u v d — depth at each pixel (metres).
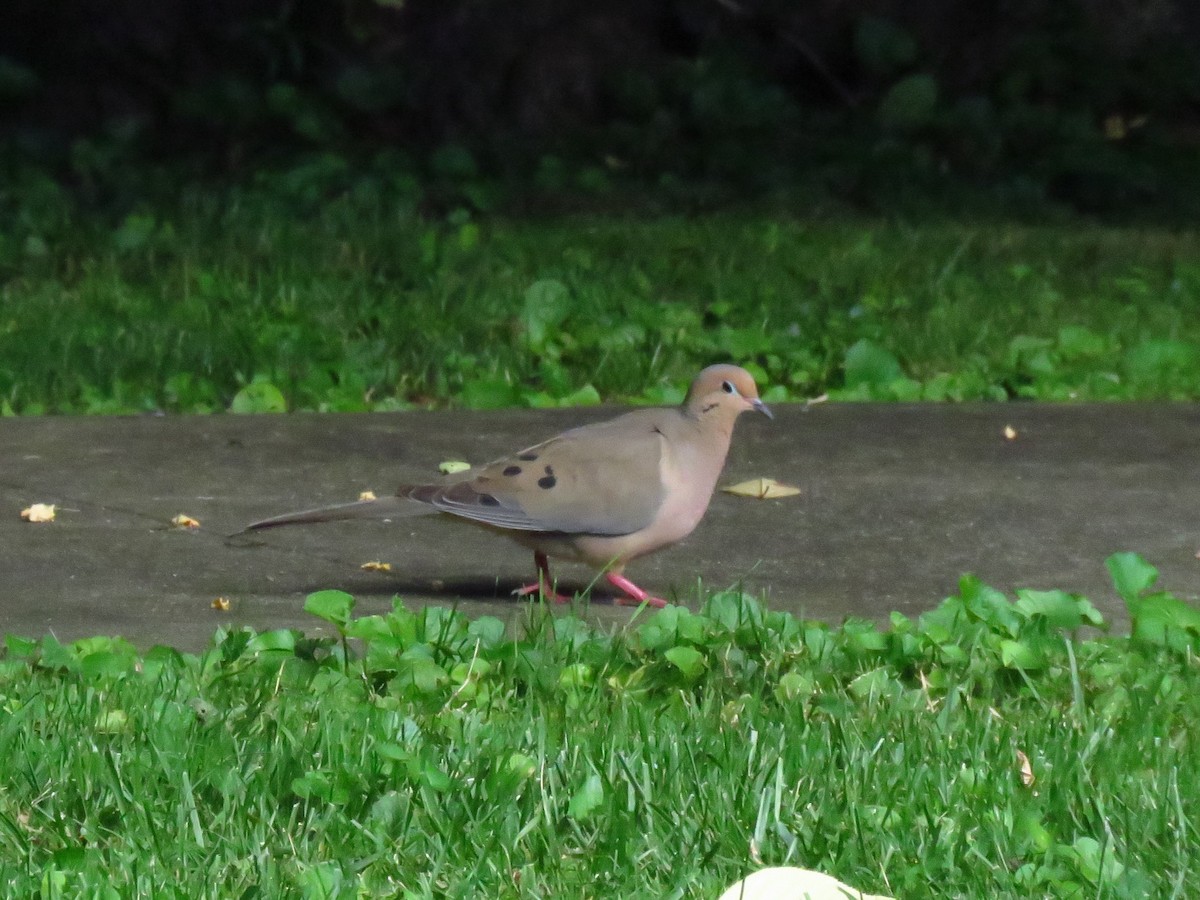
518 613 8.60
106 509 10.47
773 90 24.94
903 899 5.71
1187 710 7.27
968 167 24.50
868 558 9.75
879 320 15.77
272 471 11.32
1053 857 5.93
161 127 23.83
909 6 26.20
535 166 23.31
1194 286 17.62
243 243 18.06
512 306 15.73
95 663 7.46
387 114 24.38
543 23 25.23
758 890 5.54
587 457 8.58
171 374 13.89
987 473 11.39
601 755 6.59
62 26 24.02
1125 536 10.16
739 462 11.61
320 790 6.25
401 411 13.05
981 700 7.38
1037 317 16.16
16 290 16.52
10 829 6.02
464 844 5.97
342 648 7.84
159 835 6.00
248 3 24.39
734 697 7.38
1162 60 26.52
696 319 15.55
